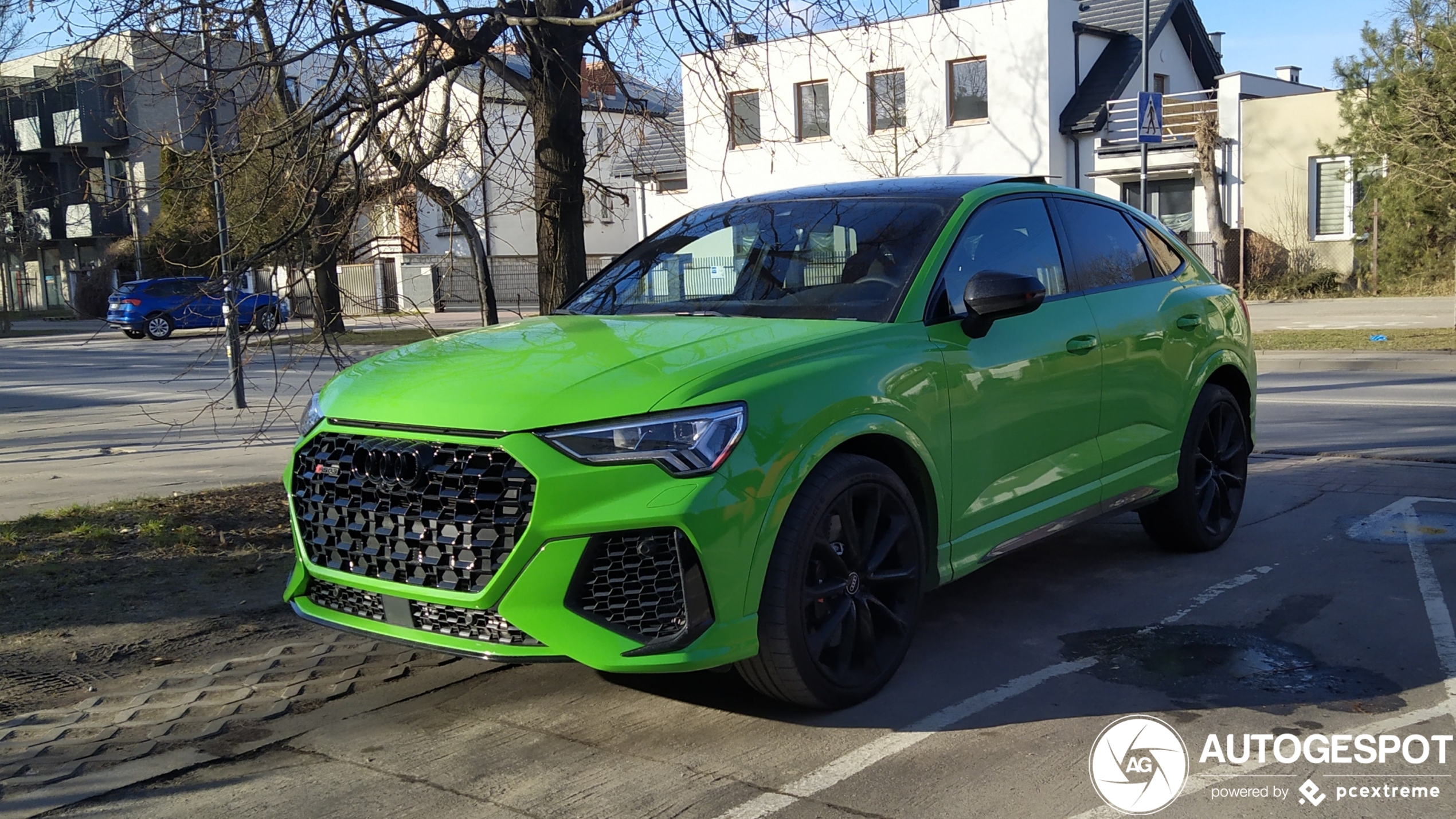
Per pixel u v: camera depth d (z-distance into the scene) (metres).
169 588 5.34
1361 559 5.55
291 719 3.89
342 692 4.13
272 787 3.38
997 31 29.70
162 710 3.97
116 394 16.64
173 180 6.90
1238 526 6.36
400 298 6.80
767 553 3.48
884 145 29.59
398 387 3.72
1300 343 16.75
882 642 4.00
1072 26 30.08
